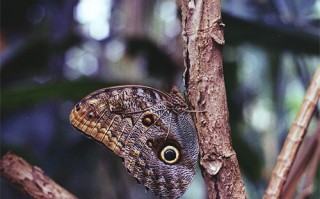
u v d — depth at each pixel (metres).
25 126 1.31
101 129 0.51
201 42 0.44
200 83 0.44
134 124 0.51
